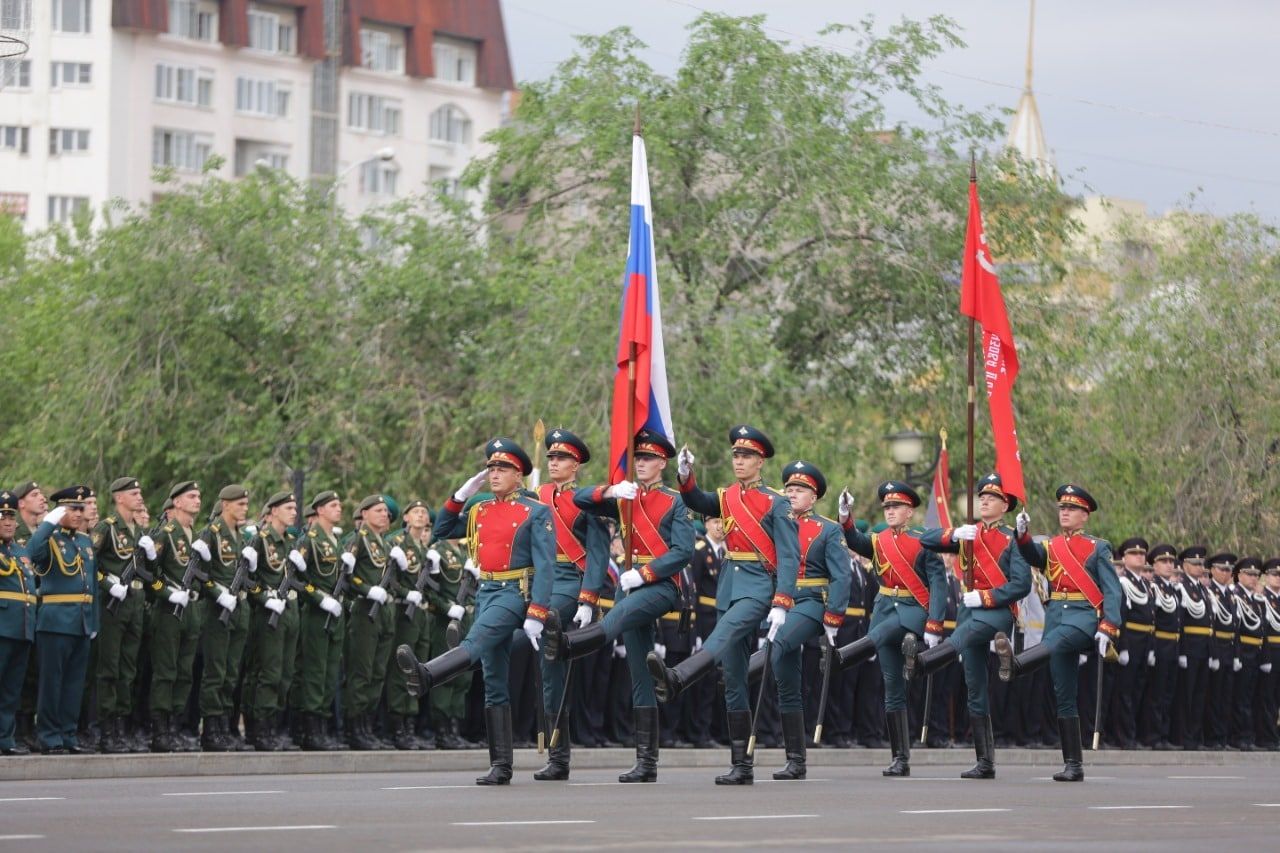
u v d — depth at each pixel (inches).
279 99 6008.9
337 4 6097.4
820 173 2763.3
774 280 2888.8
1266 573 2256.4
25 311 3914.9
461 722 1642.5
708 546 1712.6
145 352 3056.1
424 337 3006.9
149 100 5772.6
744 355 2532.0
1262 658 2172.7
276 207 3125.0
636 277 1378.0
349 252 3063.5
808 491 1385.3
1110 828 1008.9
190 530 1432.1
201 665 1478.8
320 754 1402.6
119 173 5728.3
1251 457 3159.5
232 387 3093.0
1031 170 2940.5
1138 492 3125.0
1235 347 3211.1
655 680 1227.9
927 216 2910.9
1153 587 2016.5
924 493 2940.5
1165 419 3184.1
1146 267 3314.5
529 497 1235.2
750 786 1266.0
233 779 1274.6
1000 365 1571.1
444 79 6407.5
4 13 2178.9
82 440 2997.0
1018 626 1948.8
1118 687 1996.8
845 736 1809.8
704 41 2819.9
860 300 2977.4
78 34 5718.5
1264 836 976.9
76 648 1369.3
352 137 6171.3
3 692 1344.7
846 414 3006.9
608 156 2770.7
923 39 2915.8
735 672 1285.7
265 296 2957.7
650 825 955.3
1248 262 3270.2
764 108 2775.6
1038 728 1959.9
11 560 1347.2
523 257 2913.4
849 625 1793.8
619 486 1229.1
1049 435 2864.2
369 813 991.6
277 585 1478.8
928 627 1487.5
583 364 2598.4
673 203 2768.2
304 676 1504.7
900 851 867.4
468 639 1200.2
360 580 1530.5
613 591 1610.5
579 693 1626.5
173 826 910.4
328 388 2960.1
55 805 1023.6
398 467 2945.4
